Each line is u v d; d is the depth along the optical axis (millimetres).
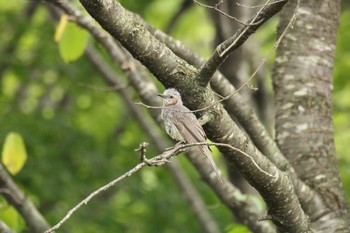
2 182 13086
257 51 18156
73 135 20172
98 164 20031
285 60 11594
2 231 11742
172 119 10125
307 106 11430
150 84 13430
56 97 26953
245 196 12383
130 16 8469
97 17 8297
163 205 20141
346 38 22500
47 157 19016
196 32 26719
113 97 23297
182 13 24219
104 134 22578
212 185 12578
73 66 21422
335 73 22516
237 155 8977
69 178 19000
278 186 9141
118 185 20141
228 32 16656
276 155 10828
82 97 23422
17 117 19594
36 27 21125
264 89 18281
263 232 12211
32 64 21062
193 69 8773
